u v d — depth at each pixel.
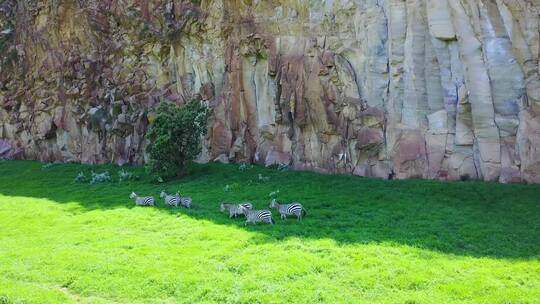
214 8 36.72
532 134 22.77
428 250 15.88
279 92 31.83
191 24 37.56
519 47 23.73
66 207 26.36
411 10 26.88
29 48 51.56
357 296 12.70
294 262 14.92
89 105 43.84
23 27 52.69
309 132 30.53
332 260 15.15
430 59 26.17
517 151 23.12
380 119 26.92
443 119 25.27
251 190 26.19
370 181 25.64
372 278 13.63
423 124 25.81
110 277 14.71
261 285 13.42
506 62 24.00
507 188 21.61
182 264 15.31
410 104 26.28
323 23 30.56
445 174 24.67
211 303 12.62
